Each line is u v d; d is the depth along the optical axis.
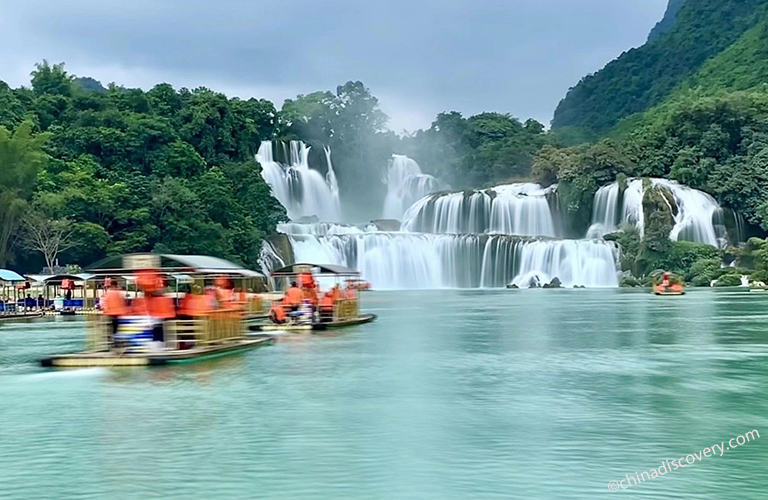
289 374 40.03
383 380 38.19
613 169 168.50
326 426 28.31
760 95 180.38
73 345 55.59
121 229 123.62
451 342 54.53
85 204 116.56
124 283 58.16
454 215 170.88
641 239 152.75
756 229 164.88
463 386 36.38
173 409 31.41
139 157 139.25
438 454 24.56
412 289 147.00
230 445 25.80
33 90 157.25
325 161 185.88
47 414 30.73
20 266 114.62
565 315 78.81
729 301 99.12
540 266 149.75
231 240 131.75
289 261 141.75
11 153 105.62
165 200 125.00
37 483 22.23
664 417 29.42
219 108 160.75
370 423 28.73
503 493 20.95
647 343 52.88
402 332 62.00
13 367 43.19
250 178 150.25
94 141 135.25
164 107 160.00
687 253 149.75
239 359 45.53
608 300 105.25
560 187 169.12
